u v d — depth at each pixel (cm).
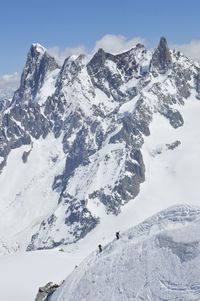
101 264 6353
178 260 5491
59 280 10225
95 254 6900
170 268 5472
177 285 5234
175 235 5772
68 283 6594
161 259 5662
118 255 6266
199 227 5700
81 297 6122
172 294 5178
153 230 6350
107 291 5866
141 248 6053
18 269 11212
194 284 5106
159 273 5528
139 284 5606
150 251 5884
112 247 6631
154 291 5375
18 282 10194
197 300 4897
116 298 5675
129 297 5559
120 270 6000
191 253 5441
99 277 6159
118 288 5781
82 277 6419
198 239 5522
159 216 6575
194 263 5316
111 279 5975
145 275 5641
